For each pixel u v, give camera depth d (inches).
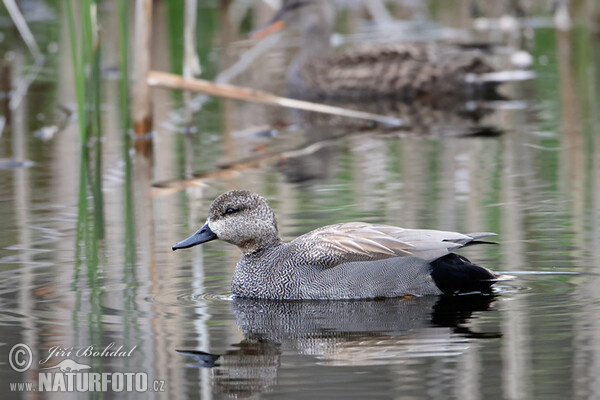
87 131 747.4
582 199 544.4
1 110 852.6
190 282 426.0
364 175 624.4
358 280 410.0
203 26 1188.5
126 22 716.7
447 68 935.0
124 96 730.2
